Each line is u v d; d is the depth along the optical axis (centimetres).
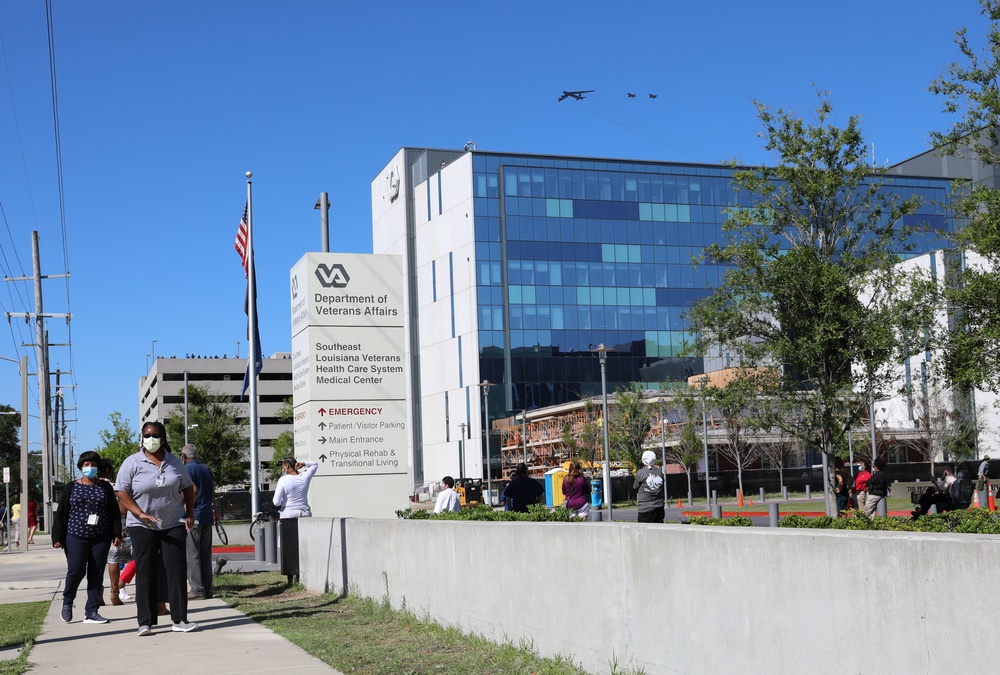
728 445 5931
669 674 636
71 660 871
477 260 8469
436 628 977
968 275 2055
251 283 2516
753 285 2412
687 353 2516
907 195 8388
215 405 7444
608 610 706
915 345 2238
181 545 1036
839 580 498
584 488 2036
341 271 2172
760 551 554
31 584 1752
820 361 2325
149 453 1024
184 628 1028
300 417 2225
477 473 8250
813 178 2394
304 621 1095
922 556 450
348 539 1289
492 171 8600
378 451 2156
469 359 8462
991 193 1998
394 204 9819
